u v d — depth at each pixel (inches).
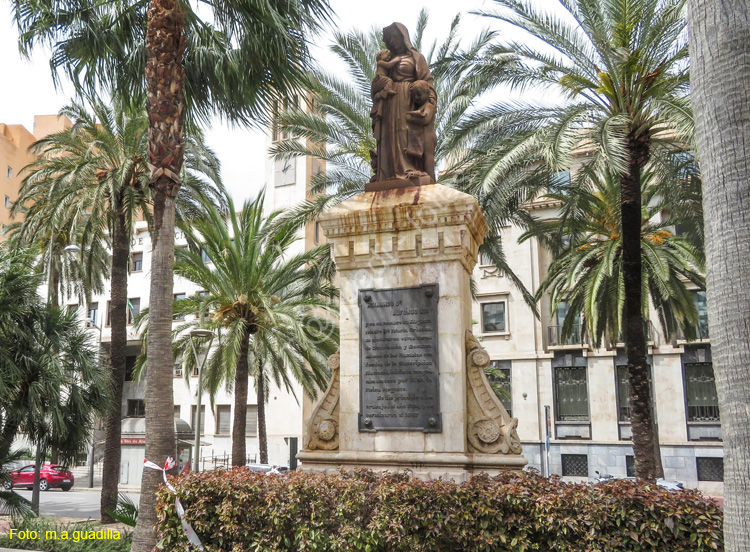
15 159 2454.5
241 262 834.2
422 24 753.6
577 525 223.3
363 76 743.7
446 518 236.7
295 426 1636.3
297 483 259.0
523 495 232.8
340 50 740.7
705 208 170.1
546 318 1531.7
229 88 487.5
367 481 262.5
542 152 533.3
